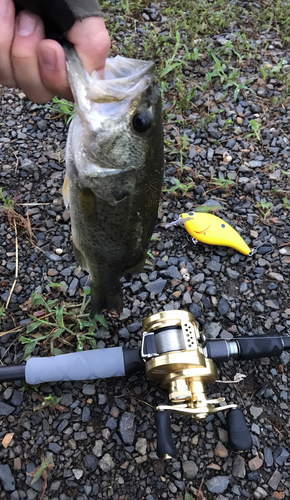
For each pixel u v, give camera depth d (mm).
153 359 305
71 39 203
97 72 216
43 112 528
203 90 571
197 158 514
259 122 562
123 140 230
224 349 343
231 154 525
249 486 333
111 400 356
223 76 582
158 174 252
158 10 669
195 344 305
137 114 226
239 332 406
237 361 386
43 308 395
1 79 221
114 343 385
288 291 436
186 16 668
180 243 450
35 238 436
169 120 538
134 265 305
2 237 433
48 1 194
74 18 196
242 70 618
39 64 206
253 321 415
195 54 595
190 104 564
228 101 577
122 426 344
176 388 302
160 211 467
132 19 645
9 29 196
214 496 327
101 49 206
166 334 311
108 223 258
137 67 234
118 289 322
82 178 236
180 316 315
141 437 343
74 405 351
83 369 331
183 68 601
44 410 348
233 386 376
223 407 324
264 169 517
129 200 250
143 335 323
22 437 336
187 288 422
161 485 326
